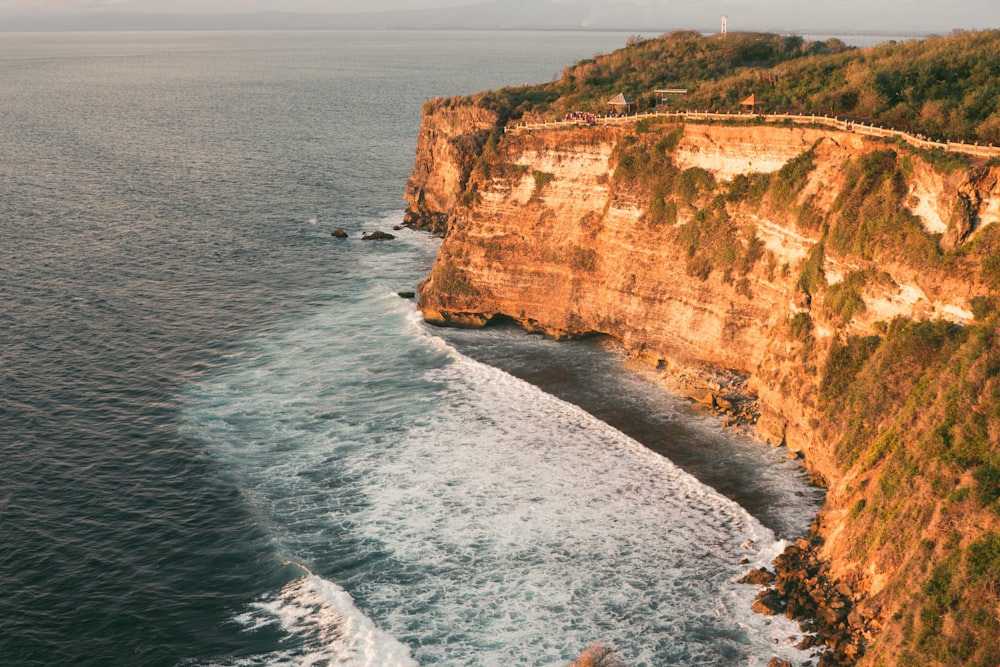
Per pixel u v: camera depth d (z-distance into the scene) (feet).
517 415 216.54
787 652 139.64
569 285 262.67
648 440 204.85
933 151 176.04
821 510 168.25
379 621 147.95
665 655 140.36
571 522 174.09
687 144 240.73
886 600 138.21
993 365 145.79
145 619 147.23
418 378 236.43
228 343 256.52
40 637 142.20
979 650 118.11
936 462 142.10
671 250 240.94
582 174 263.49
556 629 146.41
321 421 213.05
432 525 173.17
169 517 173.99
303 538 169.07
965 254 163.94
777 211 215.51
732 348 224.94
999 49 247.29
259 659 139.54
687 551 165.27
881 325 178.40
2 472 185.26
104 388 224.74
